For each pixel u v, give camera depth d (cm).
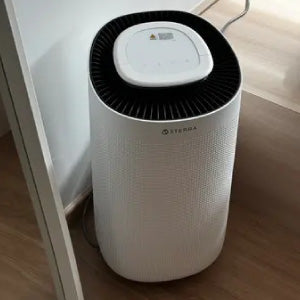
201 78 96
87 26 118
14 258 123
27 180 94
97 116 98
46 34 106
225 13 209
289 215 142
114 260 121
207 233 115
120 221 110
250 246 135
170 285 127
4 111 83
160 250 114
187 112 93
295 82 182
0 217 115
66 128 124
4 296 122
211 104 95
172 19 114
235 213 142
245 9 209
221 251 133
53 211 95
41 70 109
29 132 83
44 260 121
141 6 144
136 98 96
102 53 105
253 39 199
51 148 121
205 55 100
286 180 151
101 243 124
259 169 154
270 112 171
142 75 96
